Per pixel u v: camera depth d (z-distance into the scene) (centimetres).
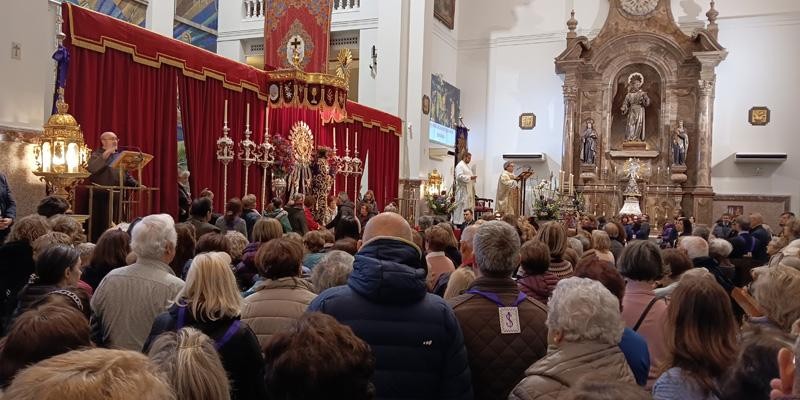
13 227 424
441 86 2180
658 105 2164
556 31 2272
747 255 932
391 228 301
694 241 557
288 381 174
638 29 2130
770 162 2033
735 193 2066
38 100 786
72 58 863
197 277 266
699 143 2038
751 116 2055
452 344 277
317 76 1262
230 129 1191
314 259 503
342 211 1152
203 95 1119
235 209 796
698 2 2123
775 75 2038
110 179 771
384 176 1786
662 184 2120
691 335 236
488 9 2361
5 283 396
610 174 2188
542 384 231
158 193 1016
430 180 1948
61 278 326
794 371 175
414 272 275
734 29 2081
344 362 175
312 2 1652
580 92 2208
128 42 945
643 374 283
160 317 273
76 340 202
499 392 299
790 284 278
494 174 2339
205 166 1128
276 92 1270
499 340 300
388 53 1856
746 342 221
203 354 191
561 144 2256
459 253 609
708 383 228
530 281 385
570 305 244
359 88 1914
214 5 2034
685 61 2092
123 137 951
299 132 1412
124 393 113
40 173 718
